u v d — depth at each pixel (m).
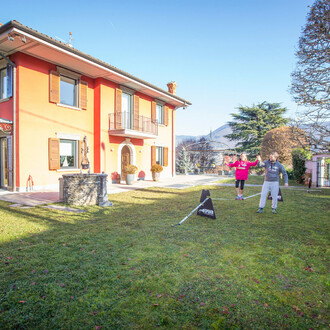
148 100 16.81
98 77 12.99
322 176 12.18
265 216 5.81
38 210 6.32
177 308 2.17
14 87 9.73
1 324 1.94
